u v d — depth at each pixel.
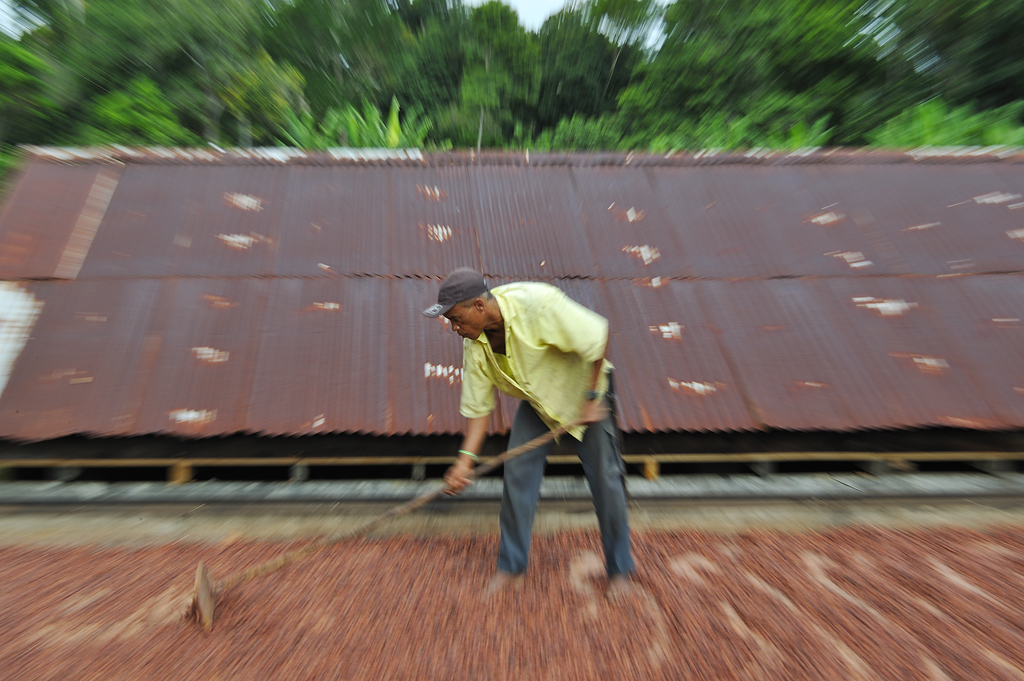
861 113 17.84
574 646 2.64
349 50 28.14
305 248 4.43
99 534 3.50
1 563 3.23
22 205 4.49
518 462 2.93
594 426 2.85
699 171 5.14
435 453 3.93
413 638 2.68
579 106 28.67
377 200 4.77
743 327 4.14
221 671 2.48
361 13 28.77
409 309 4.14
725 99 20.33
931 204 4.91
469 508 3.69
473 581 3.08
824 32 18.73
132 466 3.93
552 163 5.14
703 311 4.20
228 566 3.20
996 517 3.78
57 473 3.89
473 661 2.55
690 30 21.86
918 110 11.30
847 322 4.19
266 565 2.80
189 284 4.16
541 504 3.74
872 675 2.48
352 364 3.87
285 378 3.80
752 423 3.74
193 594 2.91
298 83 18.83
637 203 4.86
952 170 5.19
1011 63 16.44
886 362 4.02
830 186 5.04
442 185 4.90
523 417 3.01
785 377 3.93
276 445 3.90
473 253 4.47
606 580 3.10
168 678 2.44
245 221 4.55
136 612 2.83
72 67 15.58
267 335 3.96
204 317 4.02
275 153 5.04
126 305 4.03
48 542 3.43
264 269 4.29
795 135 12.93
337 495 3.76
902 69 18.28
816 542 3.48
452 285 2.61
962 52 17.03
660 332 4.08
